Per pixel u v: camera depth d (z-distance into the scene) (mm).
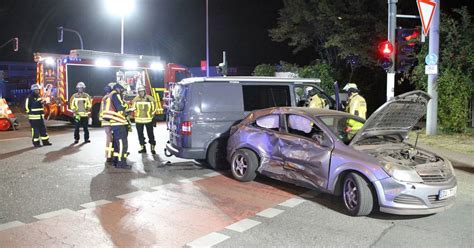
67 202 6812
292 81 9805
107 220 5992
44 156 10773
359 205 6141
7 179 8273
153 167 9609
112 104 9406
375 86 25859
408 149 6793
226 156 9133
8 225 5734
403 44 12242
